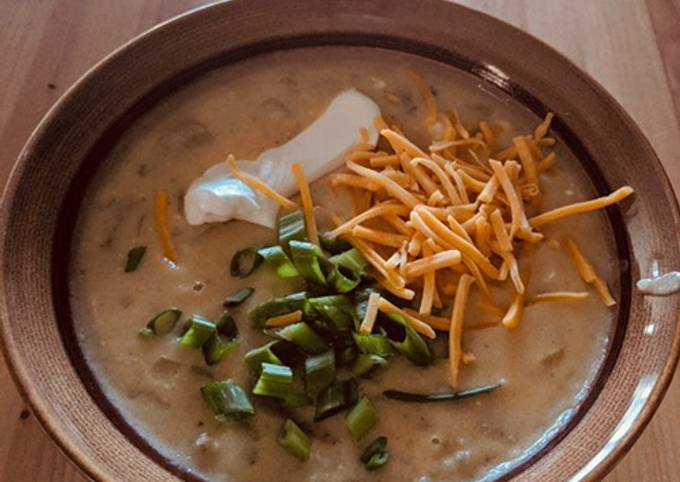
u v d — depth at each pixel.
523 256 0.38
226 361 0.36
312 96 0.41
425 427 0.35
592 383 0.36
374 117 0.40
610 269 0.38
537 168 0.39
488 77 0.41
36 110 0.41
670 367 0.34
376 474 0.35
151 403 0.35
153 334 0.36
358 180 0.38
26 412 0.36
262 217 0.38
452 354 0.36
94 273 0.37
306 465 0.35
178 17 0.39
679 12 0.46
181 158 0.39
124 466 0.33
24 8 0.44
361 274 0.37
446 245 0.37
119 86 0.39
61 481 0.35
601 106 0.39
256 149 0.40
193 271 0.37
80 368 0.35
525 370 0.36
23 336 0.34
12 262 0.35
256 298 0.37
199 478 0.34
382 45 0.41
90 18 0.44
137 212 0.38
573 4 0.46
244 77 0.41
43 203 0.37
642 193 0.38
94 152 0.38
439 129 0.40
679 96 0.43
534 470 0.34
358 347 0.36
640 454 0.36
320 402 0.35
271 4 0.40
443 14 0.40
